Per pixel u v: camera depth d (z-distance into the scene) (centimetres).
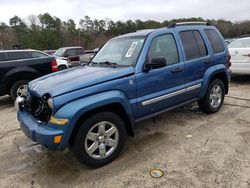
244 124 447
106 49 448
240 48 756
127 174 312
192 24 475
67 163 351
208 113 507
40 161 362
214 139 392
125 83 342
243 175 294
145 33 402
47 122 305
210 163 323
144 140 404
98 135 324
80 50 1638
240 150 353
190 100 450
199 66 448
